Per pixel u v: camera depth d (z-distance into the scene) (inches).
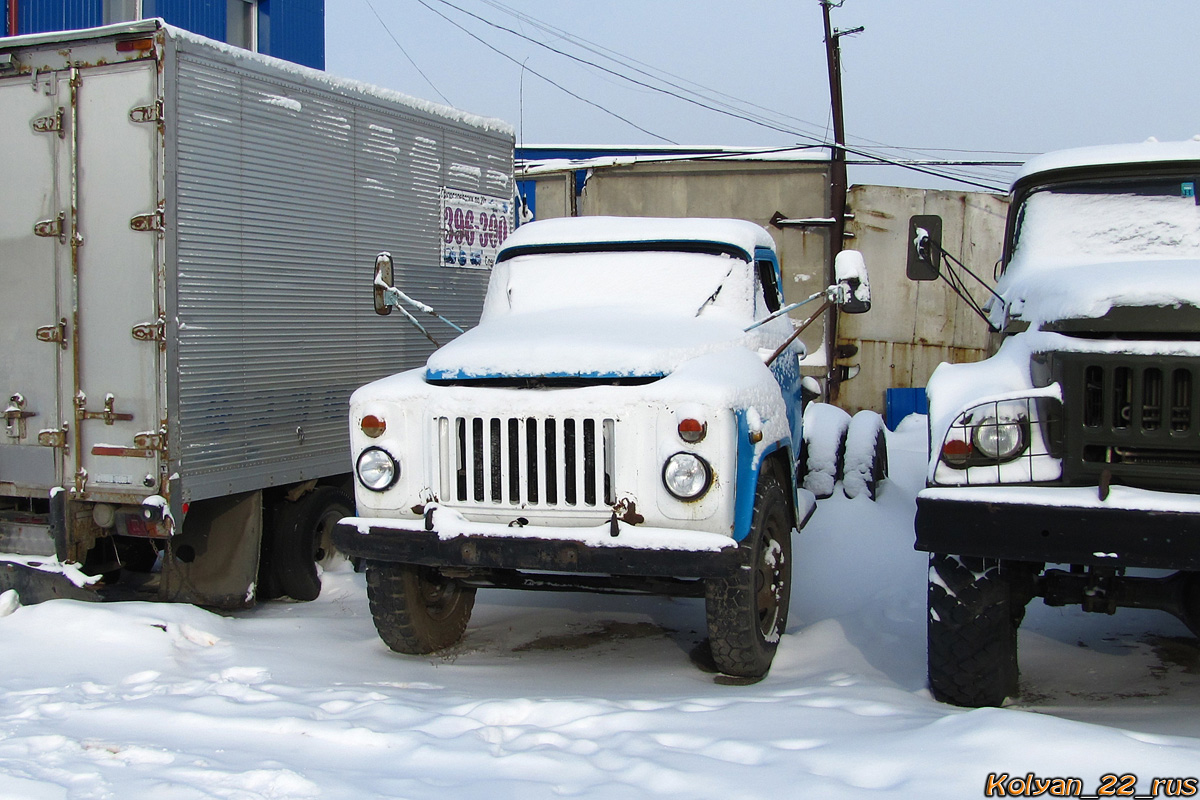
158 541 249.9
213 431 232.5
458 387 182.7
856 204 528.4
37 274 231.5
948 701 162.1
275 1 498.3
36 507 247.3
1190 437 145.3
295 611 251.6
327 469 267.7
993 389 164.1
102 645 195.9
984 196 525.3
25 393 233.0
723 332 205.0
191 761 136.3
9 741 145.3
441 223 312.5
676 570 163.3
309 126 260.5
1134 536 141.5
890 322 534.6
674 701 161.2
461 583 204.7
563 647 209.9
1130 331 149.8
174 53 222.2
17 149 233.3
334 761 137.9
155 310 221.0
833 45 629.3
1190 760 123.1
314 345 262.7
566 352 179.9
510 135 348.8
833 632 207.2
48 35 226.2
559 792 124.0
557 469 174.6
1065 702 167.9
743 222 241.8
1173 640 202.8
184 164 224.8
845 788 120.2
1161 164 210.8
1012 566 159.5
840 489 297.7
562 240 233.8
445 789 125.9
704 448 168.1
